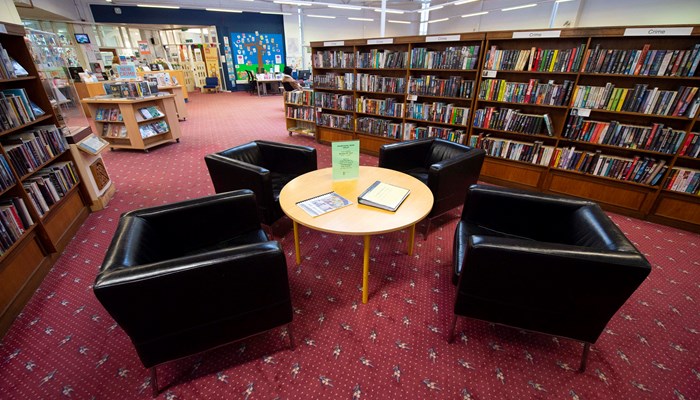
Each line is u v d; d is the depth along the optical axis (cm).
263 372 157
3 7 295
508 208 196
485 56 337
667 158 292
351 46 461
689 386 151
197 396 146
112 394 148
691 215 279
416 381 153
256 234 202
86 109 698
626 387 150
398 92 421
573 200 179
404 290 212
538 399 145
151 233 162
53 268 235
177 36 1315
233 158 279
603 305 132
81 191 305
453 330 169
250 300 139
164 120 546
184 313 129
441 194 257
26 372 158
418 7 1247
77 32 924
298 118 586
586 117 317
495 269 138
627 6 759
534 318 146
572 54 292
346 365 161
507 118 344
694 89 251
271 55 1309
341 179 238
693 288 215
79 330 183
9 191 214
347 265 238
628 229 287
